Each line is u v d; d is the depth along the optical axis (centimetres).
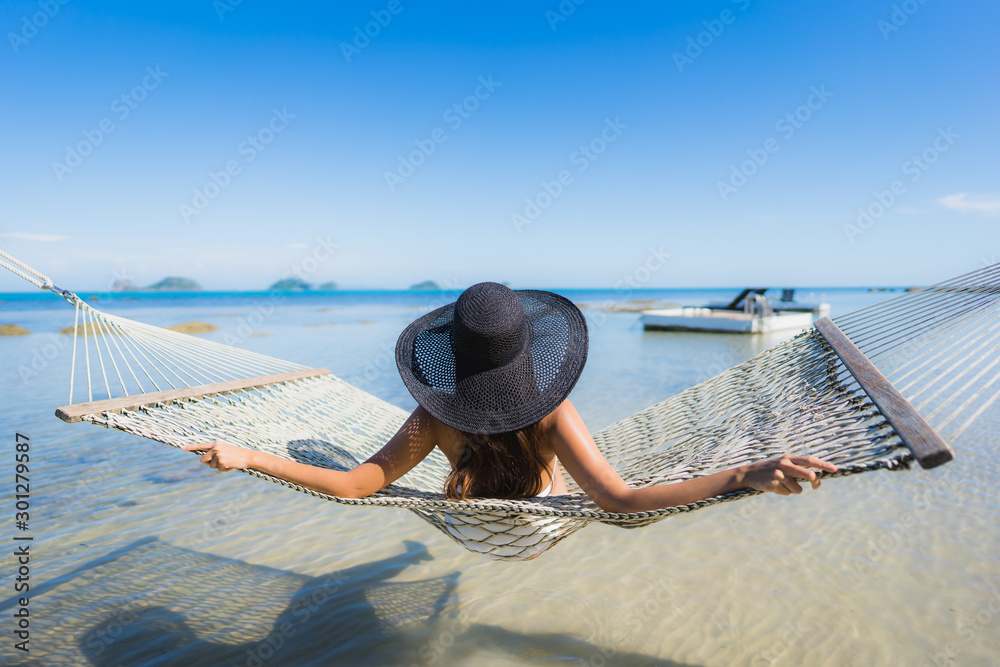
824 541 386
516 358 195
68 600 331
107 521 433
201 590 346
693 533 408
